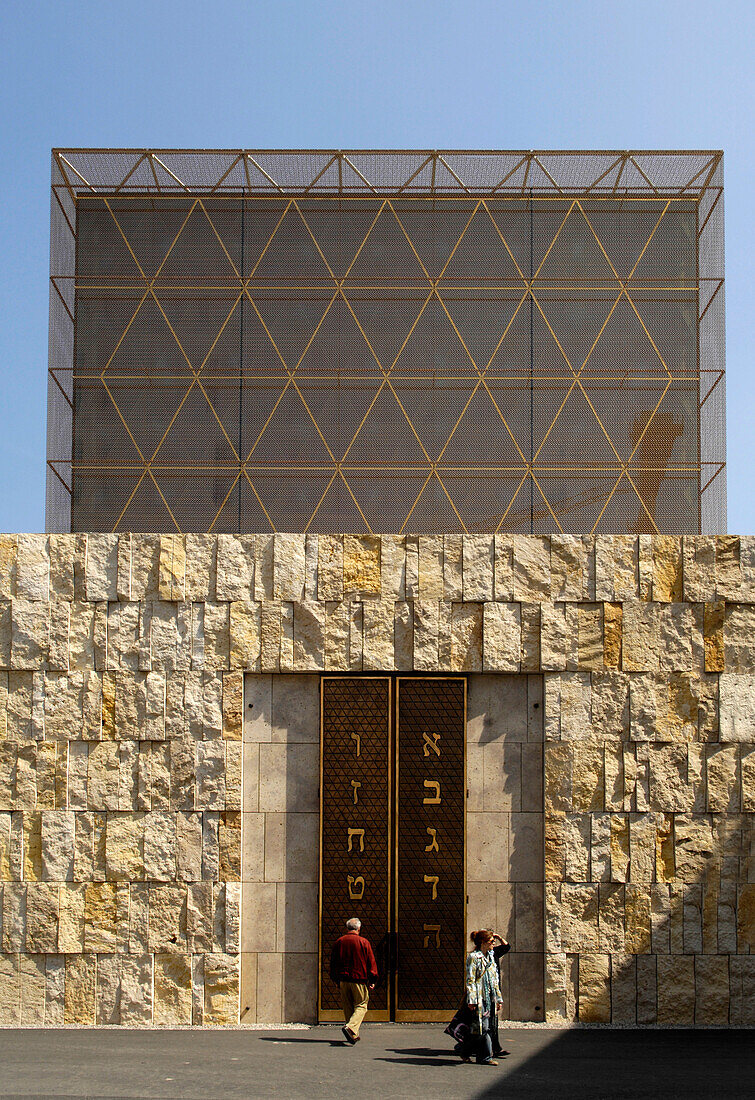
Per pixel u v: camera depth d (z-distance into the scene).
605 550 22.48
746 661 22.25
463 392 29.88
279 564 22.39
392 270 30.27
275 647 22.17
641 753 21.97
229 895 21.47
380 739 22.08
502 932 21.62
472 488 29.58
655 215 30.62
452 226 30.47
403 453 29.66
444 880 21.72
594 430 29.81
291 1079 16.02
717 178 30.78
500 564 22.44
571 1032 20.59
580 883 21.62
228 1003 21.19
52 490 29.55
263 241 30.30
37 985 21.31
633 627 22.30
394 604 22.34
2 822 21.67
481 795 21.97
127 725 21.94
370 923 21.58
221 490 29.41
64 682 22.03
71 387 30.19
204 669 22.12
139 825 21.70
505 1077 16.39
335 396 29.78
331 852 21.77
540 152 30.78
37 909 21.47
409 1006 21.31
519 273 30.31
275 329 30.00
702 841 21.75
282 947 21.55
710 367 30.16
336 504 29.44
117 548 22.42
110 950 21.38
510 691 22.28
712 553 22.52
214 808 21.72
